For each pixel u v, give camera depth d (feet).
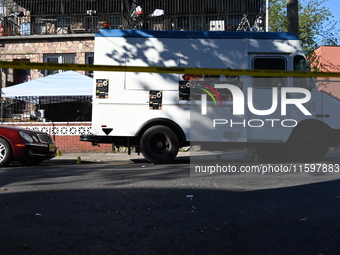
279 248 8.86
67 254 8.50
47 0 64.64
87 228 10.48
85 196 14.89
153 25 63.72
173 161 31.35
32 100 47.37
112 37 28.22
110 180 19.26
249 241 9.34
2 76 57.88
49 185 17.78
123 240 9.44
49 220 11.32
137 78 28.07
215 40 28.68
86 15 64.59
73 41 60.80
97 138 28.14
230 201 13.82
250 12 62.28
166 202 13.66
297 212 12.19
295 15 39.11
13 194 15.46
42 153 29.17
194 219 11.35
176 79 28.17
